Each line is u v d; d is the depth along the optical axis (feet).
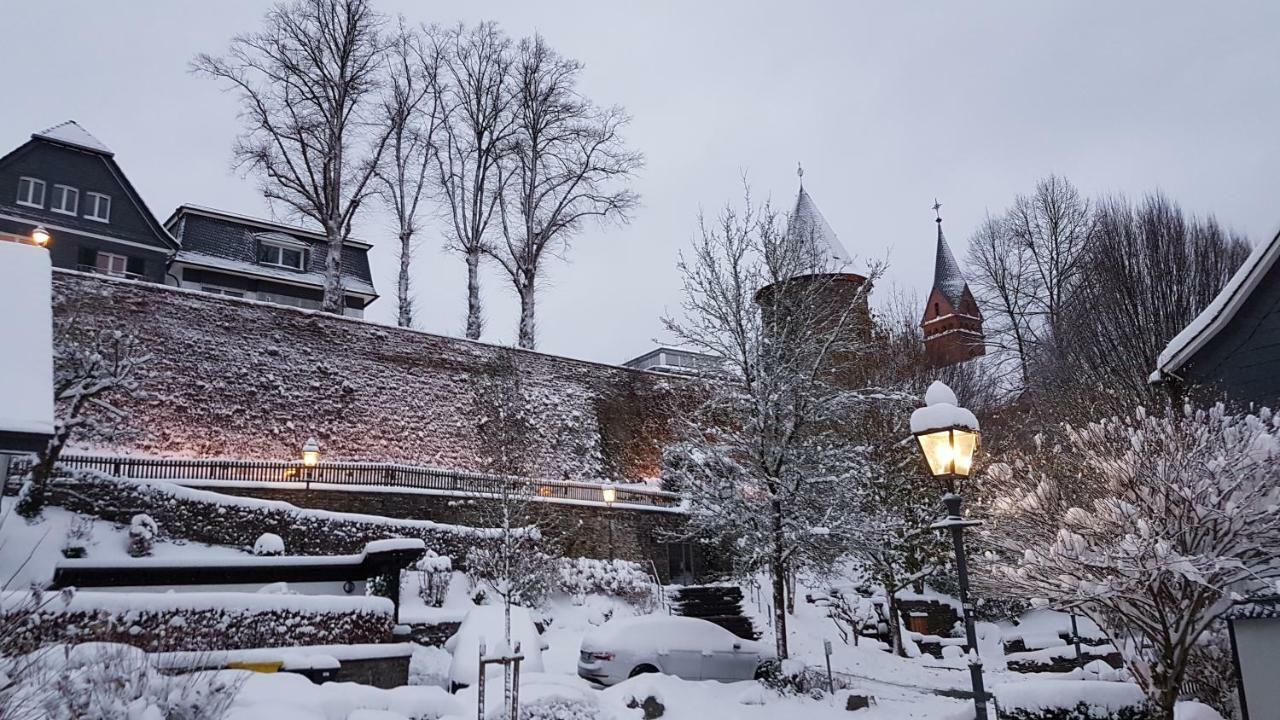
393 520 74.08
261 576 45.65
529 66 130.52
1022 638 78.02
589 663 46.65
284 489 74.33
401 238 124.67
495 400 101.86
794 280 59.88
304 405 88.12
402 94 127.24
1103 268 79.15
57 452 60.29
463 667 44.21
